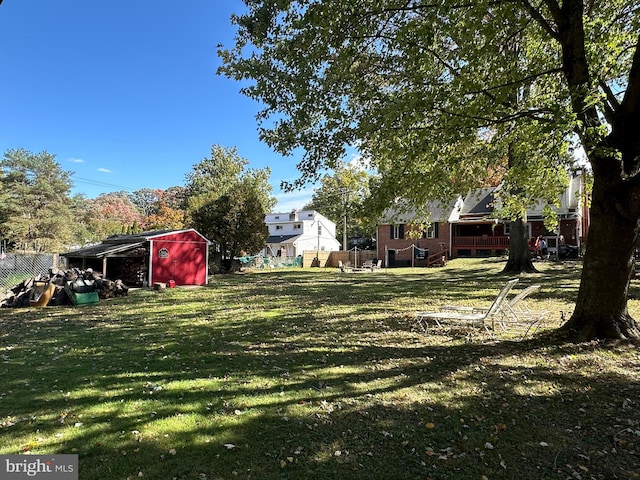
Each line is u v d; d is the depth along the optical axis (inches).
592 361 189.5
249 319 354.0
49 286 499.8
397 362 205.9
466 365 196.2
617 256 212.7
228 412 146.3
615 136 201.5
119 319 380.8
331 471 106.3
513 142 273.6
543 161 316.2
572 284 516.4
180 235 775.1
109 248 724.7
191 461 112.0
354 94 249.0
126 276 834.2
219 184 1894.7
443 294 477.7
